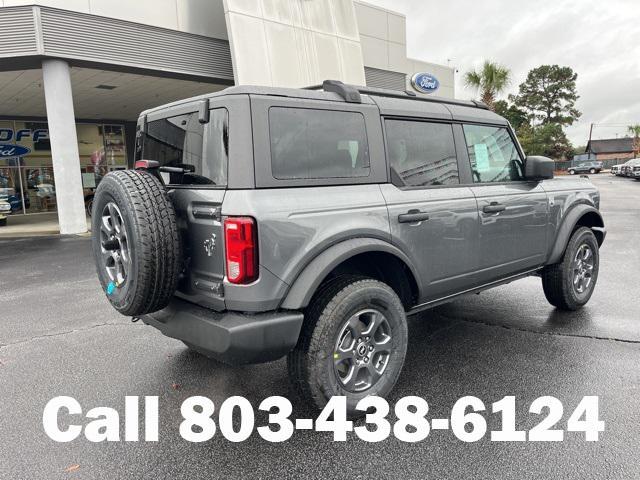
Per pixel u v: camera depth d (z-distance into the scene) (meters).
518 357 3.87
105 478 2.51
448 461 2.58
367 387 3.07
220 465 2.60
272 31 13.87
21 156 20.09
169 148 3.25
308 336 2.84
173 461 2.64
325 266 2.77
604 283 6.08
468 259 3.73
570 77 72.56
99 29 11.84
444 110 3.77
